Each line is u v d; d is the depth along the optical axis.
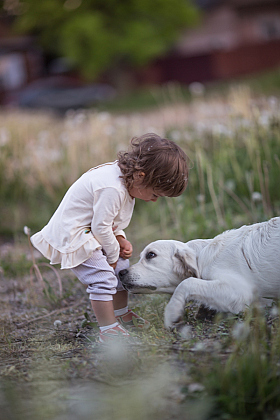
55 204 6.96
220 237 3.27
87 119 10.24
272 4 32.41
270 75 22.16
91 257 3.07
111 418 2.04
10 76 32.81
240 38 33.66
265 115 6.72
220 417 2.07
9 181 7.44
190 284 2.99
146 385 2.27
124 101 24.56
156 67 32.47
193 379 2.30
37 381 2.41
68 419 2.07
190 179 6.30
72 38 28.70
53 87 22.06
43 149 7.87
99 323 3.06
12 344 3.16
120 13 29.77
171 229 5.80
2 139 7.74
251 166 6.18
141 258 3.32
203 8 34.25
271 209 5.41
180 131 8.43
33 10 29.20
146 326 3.10
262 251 3.09
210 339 2.76
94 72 29.95
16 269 5.11
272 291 3.09
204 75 31.77
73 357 2.71
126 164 3.04
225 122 7.60
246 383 2.17
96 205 3.01
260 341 2.50
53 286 4.55
